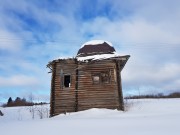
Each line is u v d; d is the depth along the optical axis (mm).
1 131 9141
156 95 49344
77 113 20609
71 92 22328
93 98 21875
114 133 7559
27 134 8094
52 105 22438
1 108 39562
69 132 8227
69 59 22953
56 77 23062
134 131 7781
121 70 26406
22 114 31297
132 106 24000
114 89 21922
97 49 24641
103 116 17125
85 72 22734
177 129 7727
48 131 8727
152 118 12430
